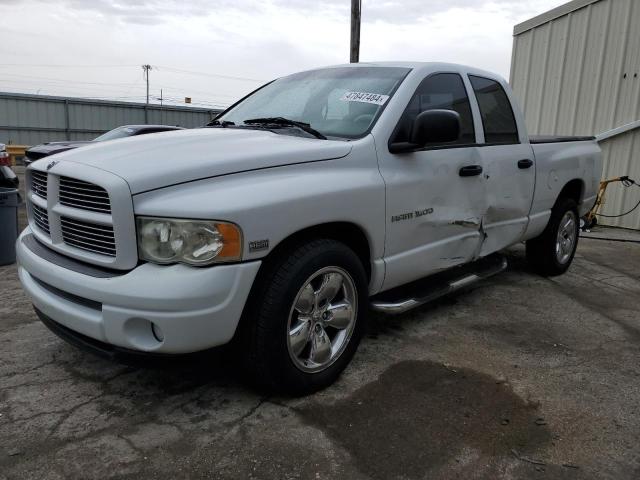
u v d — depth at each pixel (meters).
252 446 2.56
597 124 9.13
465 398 3.05
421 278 3.93
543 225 5.18
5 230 5.71
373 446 2.58
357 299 3.21
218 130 3.54
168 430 2.69
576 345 3.87
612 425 2.82
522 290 5.16
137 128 12.54
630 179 8.52
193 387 3.11
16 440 2.58
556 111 9.77
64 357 3.47
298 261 2.80
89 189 2.64
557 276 5.72
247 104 4.29
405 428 2.74
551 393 3.14
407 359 3.54
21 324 4.00
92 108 25.25
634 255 6.99
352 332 3.23
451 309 4.56
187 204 2.49
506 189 4.41
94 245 2.70
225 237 2.51
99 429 2.69
